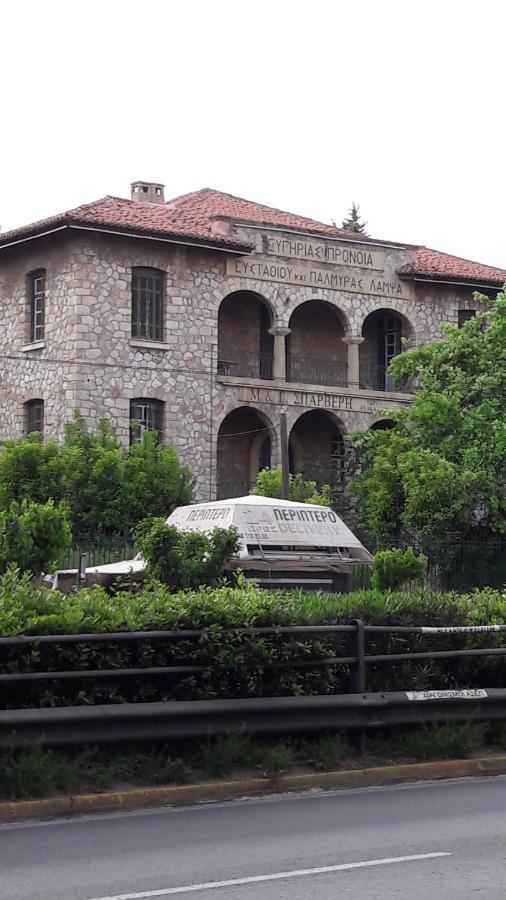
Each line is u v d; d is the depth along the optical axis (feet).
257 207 166.40
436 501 129.08
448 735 50.93
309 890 30.42
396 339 166.81
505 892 30.12
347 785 47.34
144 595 48.78
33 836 37.81
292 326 162.91
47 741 42.60
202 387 147.74
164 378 145.38
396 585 62.85
